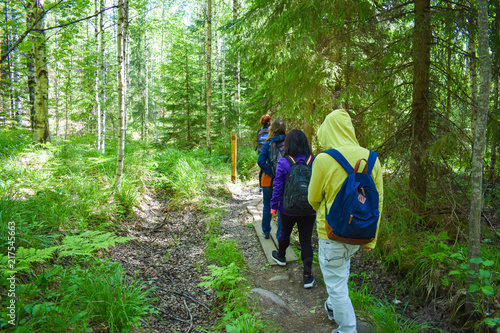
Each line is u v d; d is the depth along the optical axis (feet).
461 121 12.95
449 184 12.19
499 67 12.52
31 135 26.81
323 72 15.49
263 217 13.89
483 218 12.37
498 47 12.16
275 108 31.55
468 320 8.25
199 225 16.06
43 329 6.31
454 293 9.07
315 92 17.54
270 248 13.29
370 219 6.48
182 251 13.24
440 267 9.84
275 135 12.82
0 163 15.11
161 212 17.51
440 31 12.82
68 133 55.67
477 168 7.82
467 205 11.85
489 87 7.59
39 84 21.09
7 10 17.58
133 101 82.99
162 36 72.43
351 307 7.25
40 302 7.22
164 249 13.23
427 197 12.97
